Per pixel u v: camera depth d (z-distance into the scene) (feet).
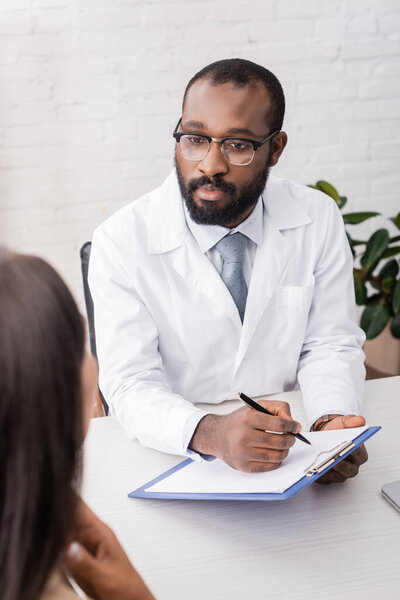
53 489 1.74
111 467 3.89
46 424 1.70
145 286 4.75
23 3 9.37
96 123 9.92
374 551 3.18
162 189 4.94
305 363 4.93
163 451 3.98
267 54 9.95
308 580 3.01
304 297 4.91
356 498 3.56
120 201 10.25
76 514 1.87
